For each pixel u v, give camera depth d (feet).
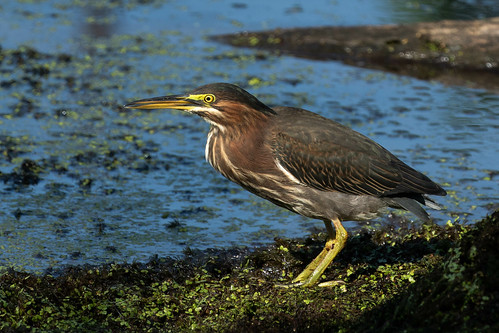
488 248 25.25
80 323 29.04
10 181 43.73
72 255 35.81
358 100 58.13
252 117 33.86
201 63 66.03
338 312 28.99
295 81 62.13
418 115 55.06
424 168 46.09
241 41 71.87
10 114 53.62
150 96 57.36
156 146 49.67
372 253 35.63
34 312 29.40
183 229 39.17
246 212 41.52
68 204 41.39
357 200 33.47
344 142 33.40
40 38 70.64
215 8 81.20
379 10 79.30
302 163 33.35
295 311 29.35
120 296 31.60
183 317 29.96
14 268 34.22
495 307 23.70
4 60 64.44
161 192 43.37
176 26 75.72
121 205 41.55
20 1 82.64
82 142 49.73
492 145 49.73
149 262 35.09
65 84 59.93
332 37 71.05
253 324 28.25
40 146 48.75
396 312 25.43
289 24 74.95
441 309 24.38
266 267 35.17
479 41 67.46
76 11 79.87
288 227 39.83
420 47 67.87
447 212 40.78
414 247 35.63
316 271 32.86
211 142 35.17
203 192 43.68
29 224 38.93
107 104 56.39
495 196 42.55
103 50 68.39
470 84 62.75
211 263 35.14
